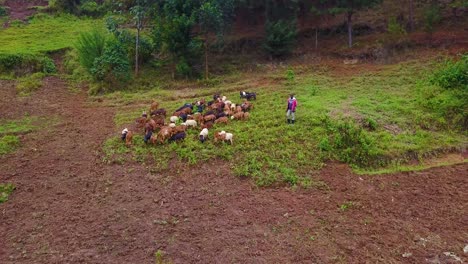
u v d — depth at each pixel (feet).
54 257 34.37
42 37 100.58
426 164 50.55
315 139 53.47
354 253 35.29
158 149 51.80
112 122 62.18
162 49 87.25
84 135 57.57
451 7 90.74
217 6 79.77
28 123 61.46
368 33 91.04
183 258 34.35
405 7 95.40
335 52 86.84
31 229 38.06
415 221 39.91
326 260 34.35
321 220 39.60
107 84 77.41
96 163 49.65
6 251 35.14
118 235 37.19
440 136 55.36
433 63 75.87
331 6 95.61
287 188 44.78
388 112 60.80
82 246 35.78
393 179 47.09
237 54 92.22
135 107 68.64
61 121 62.69
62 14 117.08
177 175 46.83
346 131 51.96
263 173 46.83
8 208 41.32
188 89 77.66
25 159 50.85
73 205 41.75
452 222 39.78
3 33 101.65
